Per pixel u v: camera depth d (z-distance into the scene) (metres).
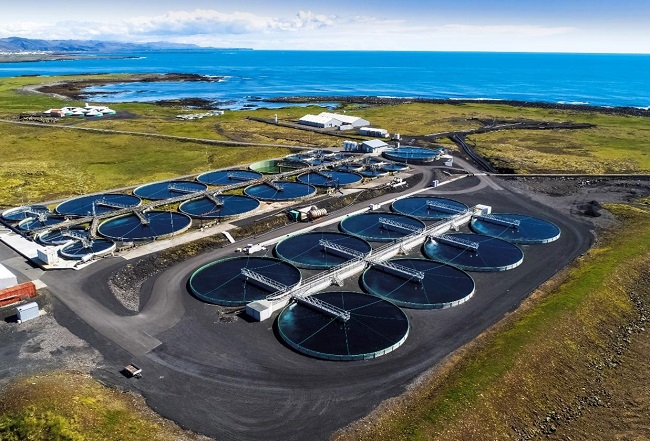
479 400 43.88
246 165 128.75
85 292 61.28
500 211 97.50
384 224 86.81
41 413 39.16
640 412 46.22
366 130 173.88
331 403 43.44
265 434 39.72
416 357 50.50
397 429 40.47
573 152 151.25
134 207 90.12
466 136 177.88
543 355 51.16
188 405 42.69
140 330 53.81
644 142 167.25
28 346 50.06
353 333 53.75
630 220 92.00
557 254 77.25
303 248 76.75
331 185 110.06
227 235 80.75
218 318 56.75
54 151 141.75
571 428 43.75
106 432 38.47
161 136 163.50
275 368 48.00
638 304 65.19
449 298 62.12
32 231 78.12
